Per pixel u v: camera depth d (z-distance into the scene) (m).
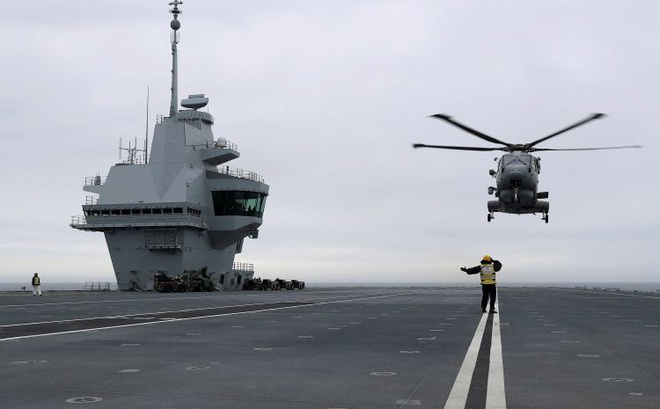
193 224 69.31
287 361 11.31
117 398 7.98
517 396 8.12
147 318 21.88
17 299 39.47
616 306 32.16
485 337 15.56
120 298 41.81
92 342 14.17
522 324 19.73
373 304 34.12
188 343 14.11
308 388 8.70
